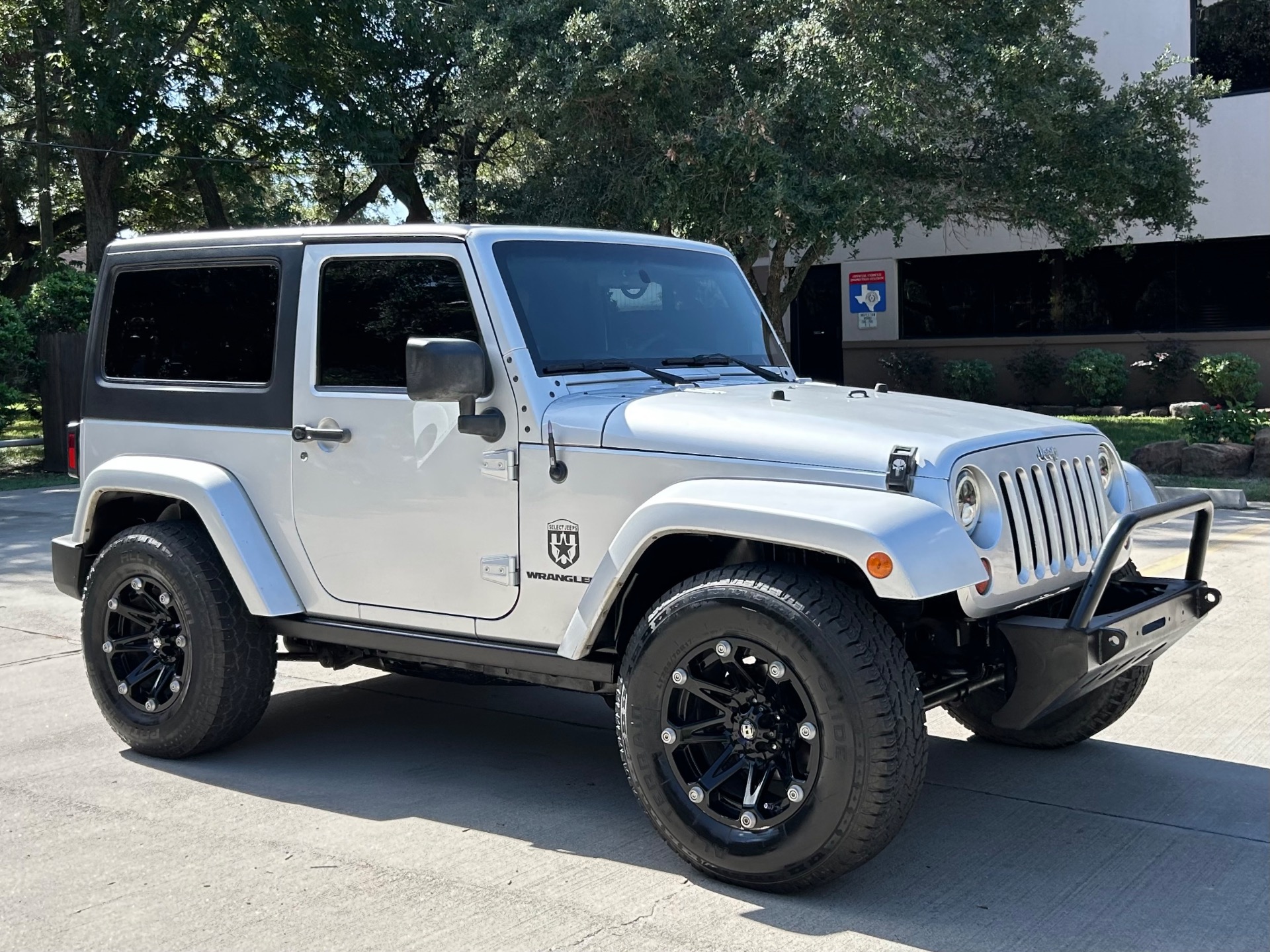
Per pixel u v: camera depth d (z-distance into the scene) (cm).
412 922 353
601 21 1447
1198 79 1667
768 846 358
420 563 442
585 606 396
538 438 412
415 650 448
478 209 1806
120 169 2264
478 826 430
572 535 407
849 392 467
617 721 390
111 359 533
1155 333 2112
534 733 545
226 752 515
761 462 378
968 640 400
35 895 374
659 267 491
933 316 2341
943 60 1565
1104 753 506
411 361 396
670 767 379
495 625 429
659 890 375
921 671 410
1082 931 346
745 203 1452
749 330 516
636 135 1540
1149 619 391
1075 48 1645
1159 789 463
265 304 482
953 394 2231
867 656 344
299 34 2117
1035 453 404
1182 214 1700
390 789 468
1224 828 424
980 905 363
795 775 362
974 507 376
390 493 446
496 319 423
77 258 3559
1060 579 406
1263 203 1988
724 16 1498
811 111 1435
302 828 427
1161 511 385
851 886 377
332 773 488
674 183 1438
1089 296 2180
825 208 1433
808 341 2505
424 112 2238
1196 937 343
